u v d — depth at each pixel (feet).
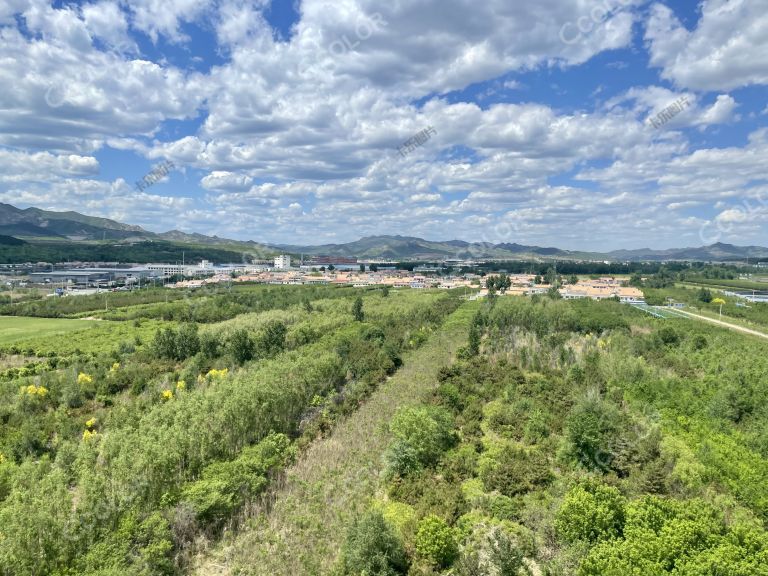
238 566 82.33
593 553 73.87
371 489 105.60
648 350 244.63
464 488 104.42
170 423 122.31
